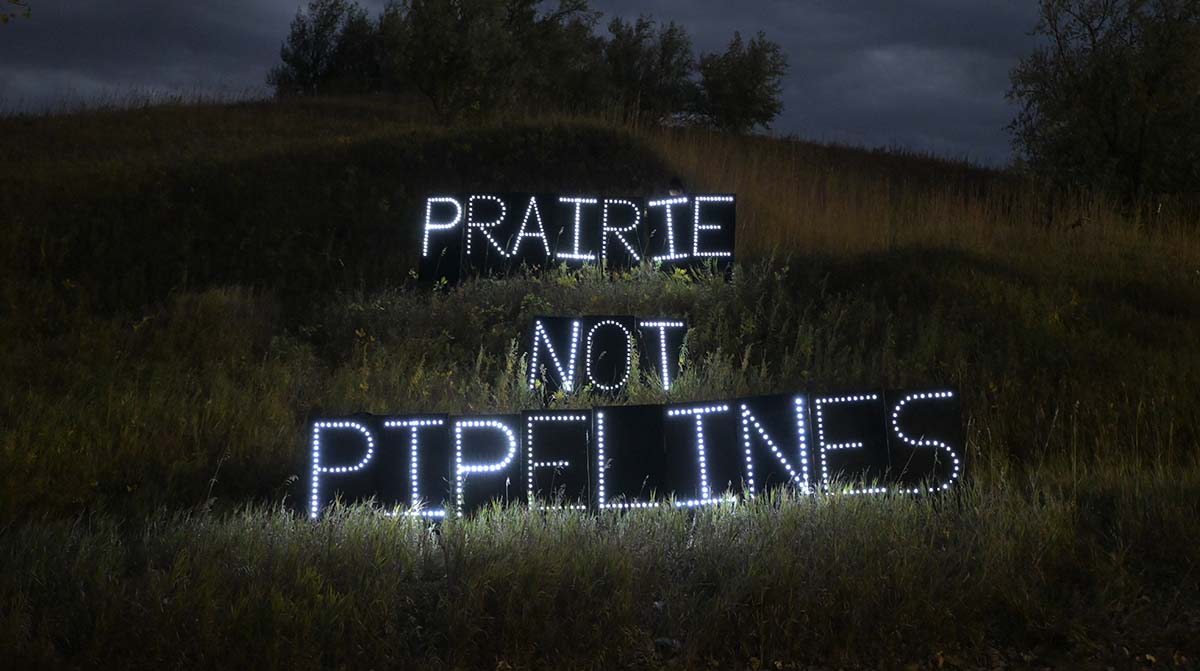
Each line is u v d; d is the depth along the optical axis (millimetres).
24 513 7328
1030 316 13273
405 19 29453
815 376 10719
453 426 7281
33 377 10695
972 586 5789
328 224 17766
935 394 7512
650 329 10453
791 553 6031
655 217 14820
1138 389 10805
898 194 24391
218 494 8055
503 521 6715
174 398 9836
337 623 5301
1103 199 20797
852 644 5410
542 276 14297
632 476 7340
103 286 15195
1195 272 17203
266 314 14016
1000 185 26062
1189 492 7418
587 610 5500
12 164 21875
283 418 9578
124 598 5430
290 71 47594
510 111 29484
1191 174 23297
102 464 8305
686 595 5750
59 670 4957
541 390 9969
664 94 43750
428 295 14211
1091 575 6133
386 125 29562
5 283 14461
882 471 7406
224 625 5180
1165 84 23266
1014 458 9242
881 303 13578
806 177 24156
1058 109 24125
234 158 20406
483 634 5371
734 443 7469
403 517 6793
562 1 39719
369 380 10758
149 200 18078
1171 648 5457
